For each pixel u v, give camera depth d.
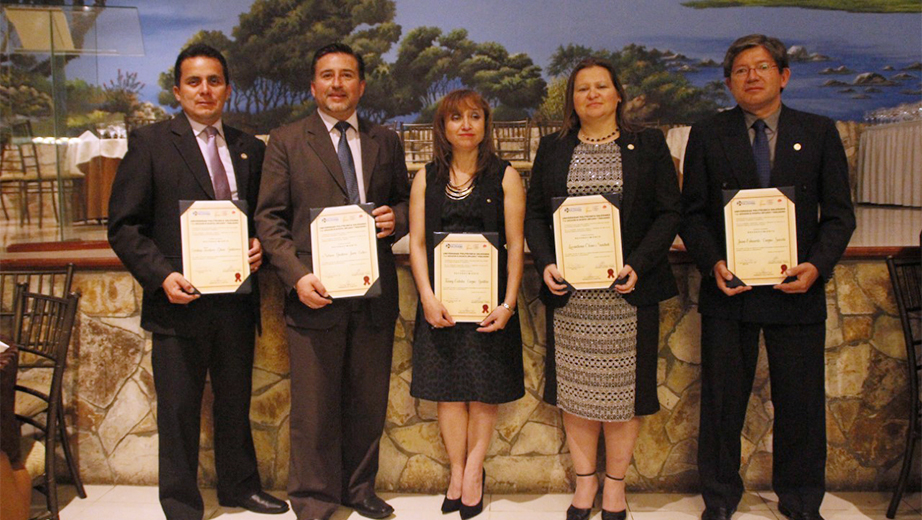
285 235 2.06
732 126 2.04
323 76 2.06
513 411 2.39
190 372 2.09
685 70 6.27
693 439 2.38
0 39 4.25
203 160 2.08
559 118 6.38
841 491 2.39
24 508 1.92
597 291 2.02
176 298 1.96
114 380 2.43
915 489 2.38
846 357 2.34
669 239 1.99
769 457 2.37
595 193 2.03
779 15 6.18
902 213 4.89
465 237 2.07
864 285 2.32
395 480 2.43
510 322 2.14
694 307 2.34
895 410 2.36
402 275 2.38
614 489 2.15
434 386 2.12
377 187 2.12
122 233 1.99
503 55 6.39
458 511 2.25
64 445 2.34
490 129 2.12
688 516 2.21
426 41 6.46
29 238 4.62
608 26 6.29
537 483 2.41
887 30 6.13
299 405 2.11
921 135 5.17
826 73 6.22
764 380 2.35
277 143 2.10
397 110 6.55
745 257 1.97
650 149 2.03
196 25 6.41
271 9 6.46
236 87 6.57
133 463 2.46
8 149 5.09
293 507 2.13
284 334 2.39
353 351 2.13
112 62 6.27
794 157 1.97
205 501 2.35
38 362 2.33
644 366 2.04
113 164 5.22
